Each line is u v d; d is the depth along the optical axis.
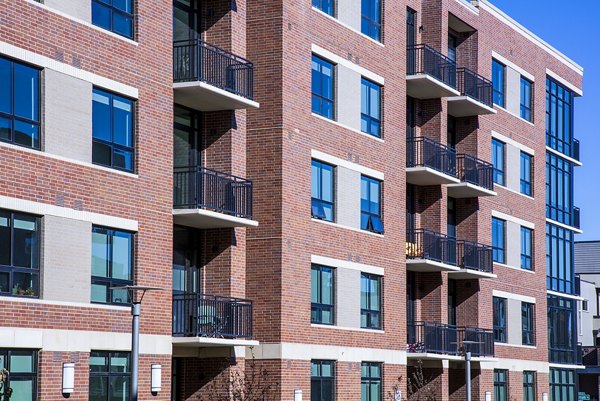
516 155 56.22
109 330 29.64
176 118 35.09
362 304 41.34
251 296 36.94
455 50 52.25
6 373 25.39
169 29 32.59
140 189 31.05
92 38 29.64
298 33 38.25
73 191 28.73
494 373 53.03
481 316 51.47
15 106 27.30
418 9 47.12
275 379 36.25
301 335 37.38
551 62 61.25
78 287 28.75
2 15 26.80
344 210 40.41
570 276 63.53
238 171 35.69
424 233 46.25
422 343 46.09
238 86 35.59
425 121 48.19
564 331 62.34
